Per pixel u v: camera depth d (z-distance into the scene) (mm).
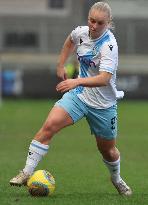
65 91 21688
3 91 104750
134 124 64625
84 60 22906
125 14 120812
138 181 30141
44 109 82688
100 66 22219
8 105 90312
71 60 79625
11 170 33094
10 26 122438
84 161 37750
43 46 121062
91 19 22031
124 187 24797
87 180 30031
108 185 28375
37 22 122250
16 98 105188
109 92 23094
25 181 23016
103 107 23172
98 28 22078
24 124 62188
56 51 120250
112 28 22547
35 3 122750
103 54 22266
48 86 105625
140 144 47781
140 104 97500
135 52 119812
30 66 112938
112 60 22219
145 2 121375
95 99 23094
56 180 29719
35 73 105562
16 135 52594
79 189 26875
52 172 32750
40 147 22844
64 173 32469
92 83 21875
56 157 39406
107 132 23531
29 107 86250
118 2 120875
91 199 23359
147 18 120875
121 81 105000
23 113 76062
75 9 121625
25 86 105312
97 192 25969
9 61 114375
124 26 120625
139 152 43031
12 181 22891
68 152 42219
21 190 25188
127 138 51875
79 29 23016
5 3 122875
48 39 121625
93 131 23828
